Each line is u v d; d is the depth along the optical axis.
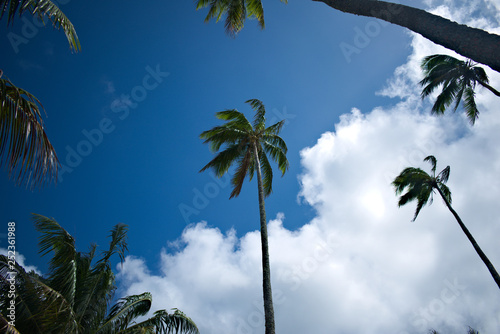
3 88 3.81
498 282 17.33
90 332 10.01
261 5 13.50
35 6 4.42
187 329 11.40
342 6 3.69
